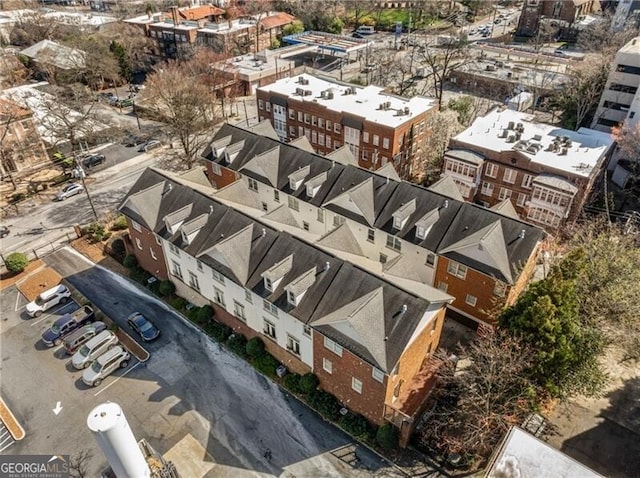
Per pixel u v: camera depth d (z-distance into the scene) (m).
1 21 118.25
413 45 113.12
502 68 97.56
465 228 38.00
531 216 52.16
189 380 35.12
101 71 89.50
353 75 102.69
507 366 27.61
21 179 63.38
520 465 22.09
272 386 34.75
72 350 37.12
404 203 41.34
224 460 29.75
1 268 47.00
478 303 37.66
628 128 58.09
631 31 86.56
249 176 50.69
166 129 73.81
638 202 56.53
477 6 142.75
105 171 65.62
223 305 38.03
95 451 30.41
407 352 28.91
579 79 74.88
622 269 33.59
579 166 50.31
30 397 33.91
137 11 139.88
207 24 110.31
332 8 139.62
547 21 115.69
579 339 29.31
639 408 32.50
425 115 64.94
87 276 45.78
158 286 43.56
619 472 28.56
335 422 31.94
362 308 28.53
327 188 46.22
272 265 34.09
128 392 34.22
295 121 71.38
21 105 66.69
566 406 32.59
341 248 36.59
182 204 40.56
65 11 134.38
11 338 38.97
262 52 100.19
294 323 32.00
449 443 27.95
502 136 57.34
